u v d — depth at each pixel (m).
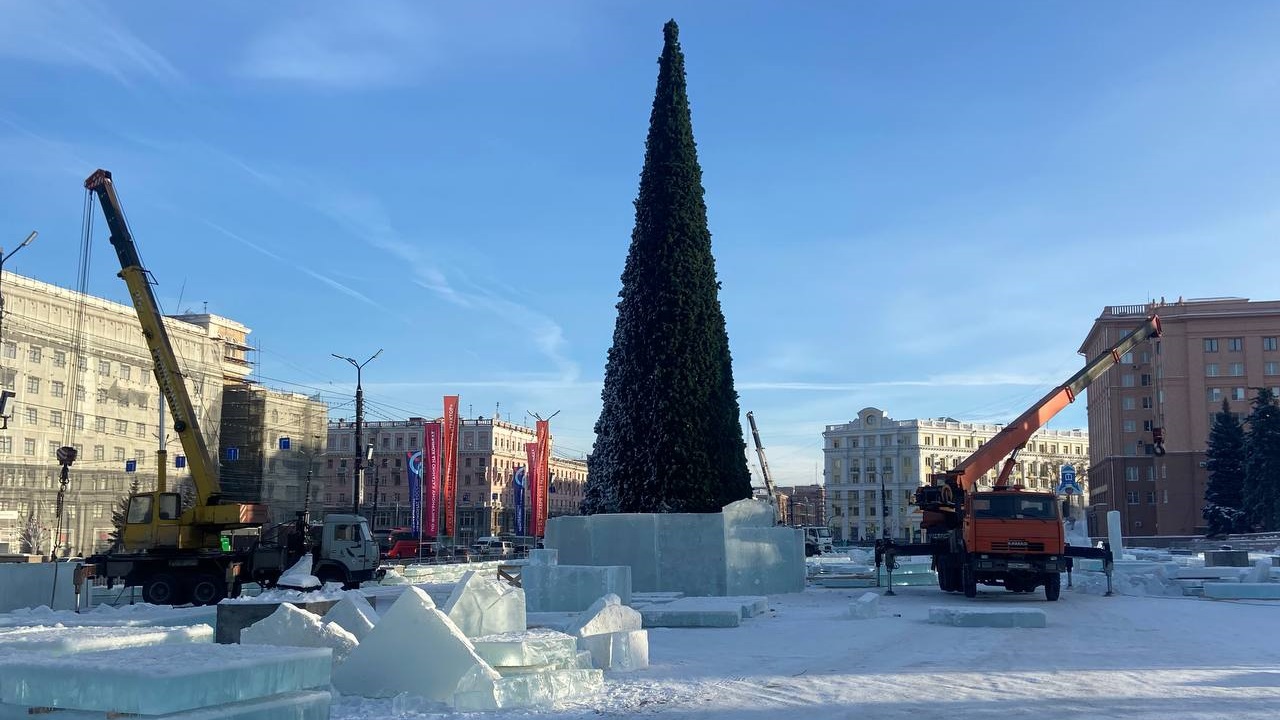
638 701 10.93
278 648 8.20
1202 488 100.81
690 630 18.83
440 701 10.44
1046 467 153.88
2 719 7.17
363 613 12.16
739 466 30.03
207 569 28.92
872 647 15.98
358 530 31.94
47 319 67.81
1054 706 10.59
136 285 31.41
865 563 45.91
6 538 62.19
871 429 161.25
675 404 28.61
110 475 72.12
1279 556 44.84
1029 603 26.05
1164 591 30.92
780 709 10.47
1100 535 114.50
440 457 58.25
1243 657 14.65
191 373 81.00
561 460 150.62
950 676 12.68
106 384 72.81
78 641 9.52
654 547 26.28
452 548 56.69
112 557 28.73
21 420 65.25
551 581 21.08
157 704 6.79
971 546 26.88
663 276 29.44
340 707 10.23
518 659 11.20
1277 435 80.75
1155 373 106.25
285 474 89.25
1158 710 10.35
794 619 21.16
